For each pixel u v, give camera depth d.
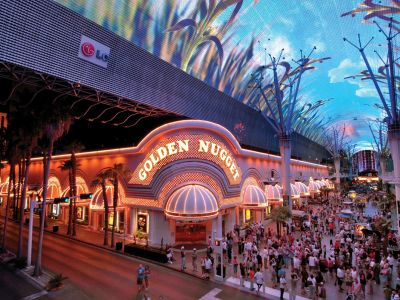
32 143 23.22
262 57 44.16
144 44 26.75
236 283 19.30
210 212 26.55
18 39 18.84
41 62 20.33
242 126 49.34
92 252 26.16
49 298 16.39
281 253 22.47
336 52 48.47
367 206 61.25
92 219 37.06
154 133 29.61
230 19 34.03
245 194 36.31
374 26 38.97
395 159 31.58
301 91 61.91
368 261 20.61
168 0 26.39
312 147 107.38
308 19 39.44
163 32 27.95
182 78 32.28
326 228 36.50
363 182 123.31
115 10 23.28
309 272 20.86
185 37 30.58
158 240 28.86
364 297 16.80
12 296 16.64
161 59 28.78
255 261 21.52
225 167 31.67
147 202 29.89
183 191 27.08
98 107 36.12
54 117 21.48
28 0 18.53
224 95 40.59
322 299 16.75
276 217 33.22
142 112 34.59
